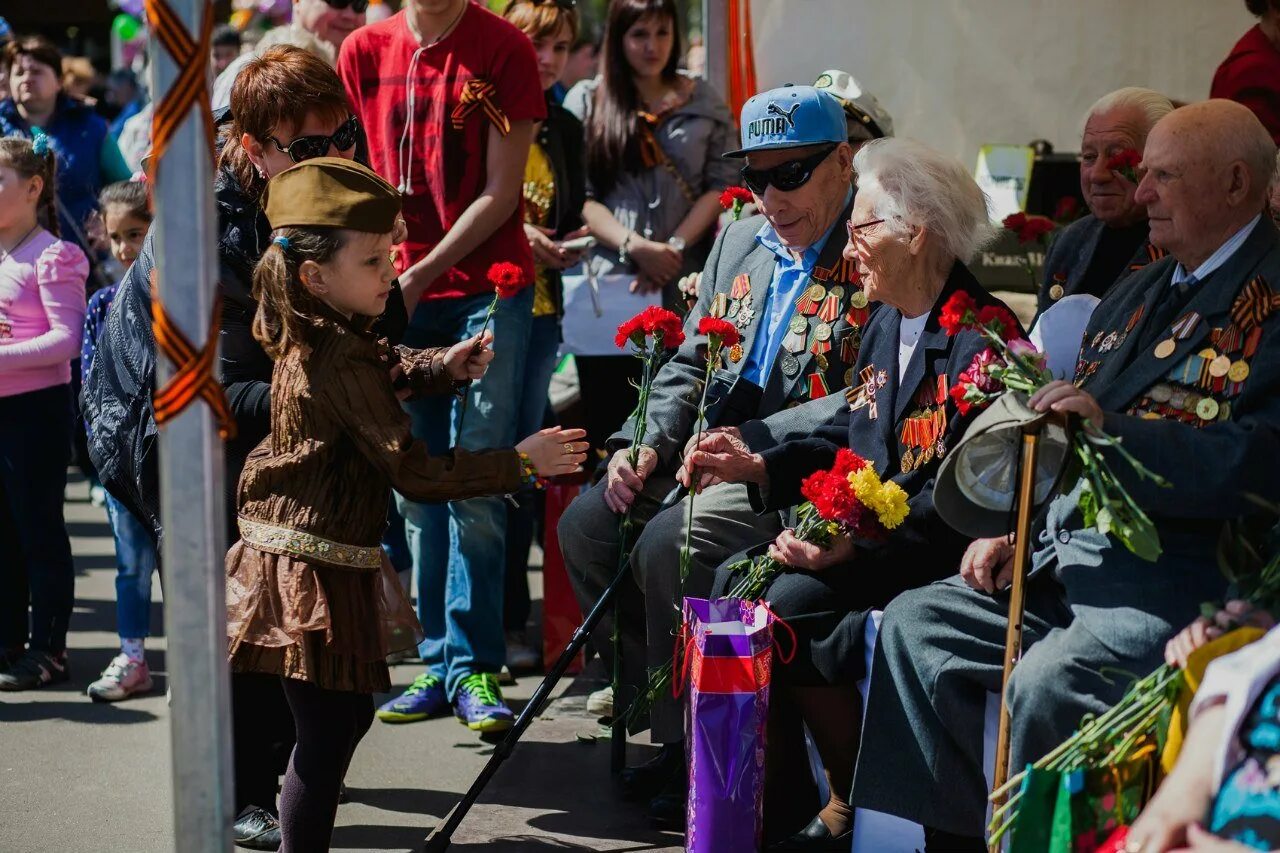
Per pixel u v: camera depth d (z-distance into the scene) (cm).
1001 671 525
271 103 577
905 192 584
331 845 638
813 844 591
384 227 532
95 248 1217
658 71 955
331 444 525
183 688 373
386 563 564
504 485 540
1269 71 787
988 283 891
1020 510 475
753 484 620
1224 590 493
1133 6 947
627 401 973
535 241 885
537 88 808
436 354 611
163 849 645
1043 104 959
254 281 539
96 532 1322
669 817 654
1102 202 704
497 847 626
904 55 959
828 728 590
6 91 1270
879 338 620
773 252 711
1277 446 480
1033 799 438
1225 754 398
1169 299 529
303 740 537
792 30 961
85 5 2638
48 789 717
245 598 522
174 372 367
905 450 594
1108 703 486
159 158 364
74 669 924
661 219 958
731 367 706
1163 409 514
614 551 697
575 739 772
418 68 800
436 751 766
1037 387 482
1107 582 504
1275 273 502
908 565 578
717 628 556
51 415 871
